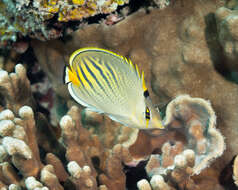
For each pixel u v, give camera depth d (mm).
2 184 1004
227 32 1006
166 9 1091
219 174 1040
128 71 916
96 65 918
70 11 1073
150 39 1104
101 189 1000
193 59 1064
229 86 1050
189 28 1063
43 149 1086
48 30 1119
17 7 1077
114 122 1101
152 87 1126
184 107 1057
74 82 928
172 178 980
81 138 1048
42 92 1450
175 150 1067
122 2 1079
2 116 1010
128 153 1033
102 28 1118
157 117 918
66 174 1029
